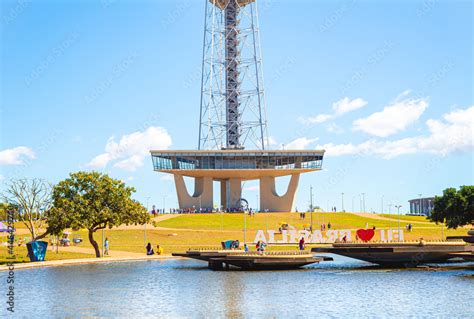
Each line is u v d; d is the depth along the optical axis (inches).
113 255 3223.4
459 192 4648.1
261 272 2502.5
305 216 5831.7
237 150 6628.9
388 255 2731.3
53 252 3240.7
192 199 6801.2
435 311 1551.4
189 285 2070.6
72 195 2960.1
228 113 6786.4
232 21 6825.8
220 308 1616.6
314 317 1488.7
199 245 3846.0
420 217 6314.0
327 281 2172.7
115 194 2999.5
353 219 5708.7
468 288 1946.4
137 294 1862.7
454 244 2659.9
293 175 6894.7
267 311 1569.9
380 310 1573.6
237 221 5329.7
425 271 2518.5
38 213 3292.3
